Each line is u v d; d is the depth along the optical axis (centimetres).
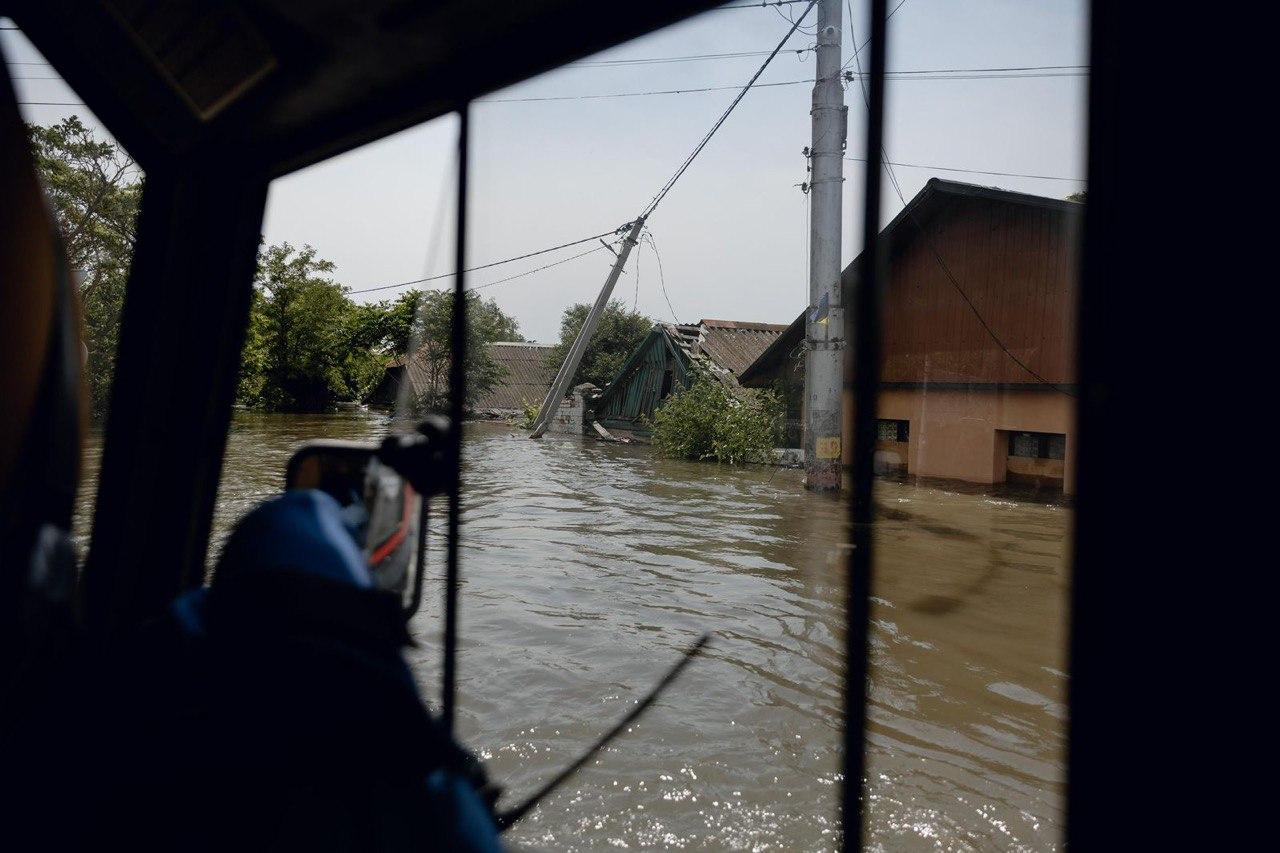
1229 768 58
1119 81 64
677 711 412
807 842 298
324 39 157
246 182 198
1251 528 58
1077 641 64
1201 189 60
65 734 73
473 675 460
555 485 1433
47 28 165
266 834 67
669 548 859
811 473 1309
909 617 494
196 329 199
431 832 73
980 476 1020
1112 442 64
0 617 87
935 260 1102
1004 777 334
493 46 146
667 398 2464
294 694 72
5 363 83
